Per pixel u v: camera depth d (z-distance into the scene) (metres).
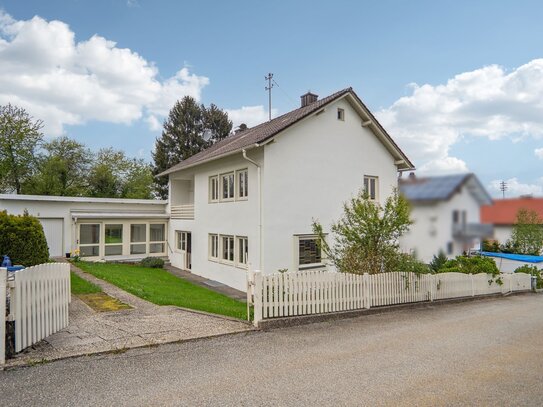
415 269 12.35
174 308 10.20
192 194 26.08
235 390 5.28
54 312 7.60
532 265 23.14
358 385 5.53
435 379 5.82
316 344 7.60
